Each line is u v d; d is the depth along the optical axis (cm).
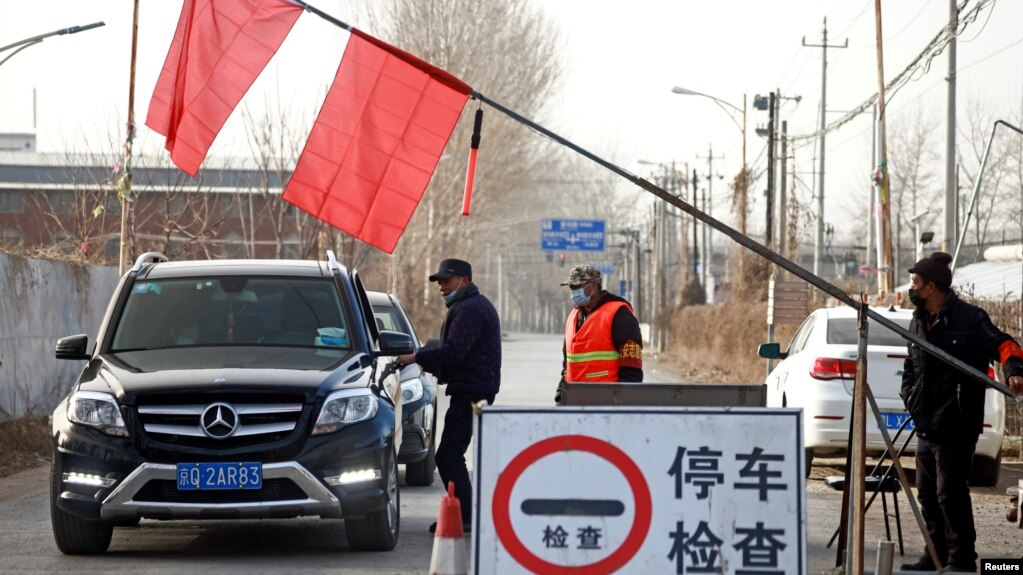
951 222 3272
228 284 1168
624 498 709
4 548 1073
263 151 4750
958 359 895
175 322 1137
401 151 1155
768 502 709
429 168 1153
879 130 3203
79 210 3619
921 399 952
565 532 707
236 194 4247
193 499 974
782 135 4612
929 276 943
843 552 920
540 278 16988
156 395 988
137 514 977
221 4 1254
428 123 1145
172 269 1195
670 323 7294
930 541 847
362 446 1001
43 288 2116
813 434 1548
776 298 2908
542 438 711
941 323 947
